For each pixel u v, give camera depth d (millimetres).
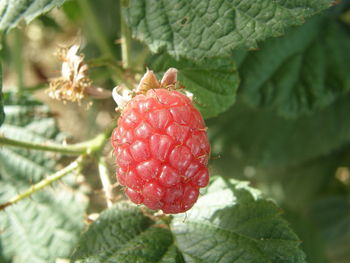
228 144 169
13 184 121
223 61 100
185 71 100
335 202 191
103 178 100
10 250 118
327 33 139
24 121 122
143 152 75
